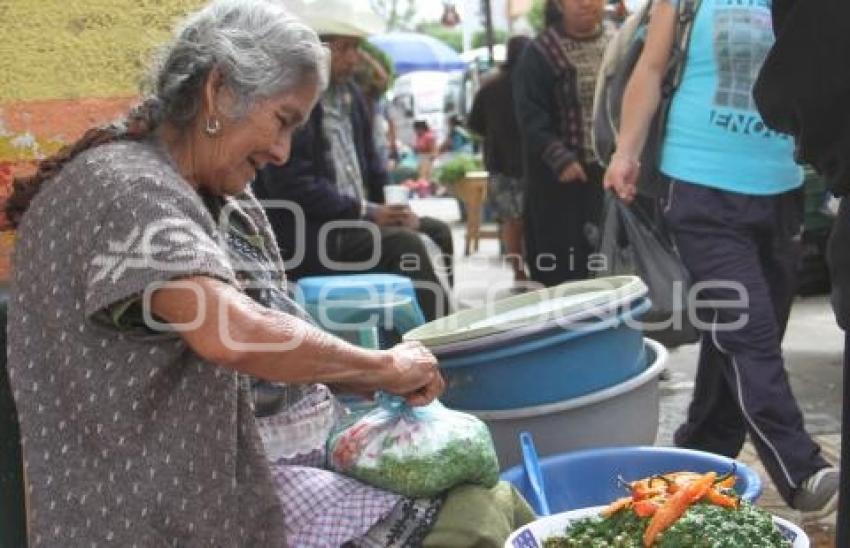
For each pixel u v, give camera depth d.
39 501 1.79
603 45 5.27
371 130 5.14
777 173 3.03
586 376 2.60
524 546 1.97
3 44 2.58
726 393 3.28
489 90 7.17
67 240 1.77
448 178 10.54
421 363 2.00
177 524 1.77
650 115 3.13
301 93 1.86
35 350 1.81
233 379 1.79
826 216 6.43
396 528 2.01
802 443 2.92
